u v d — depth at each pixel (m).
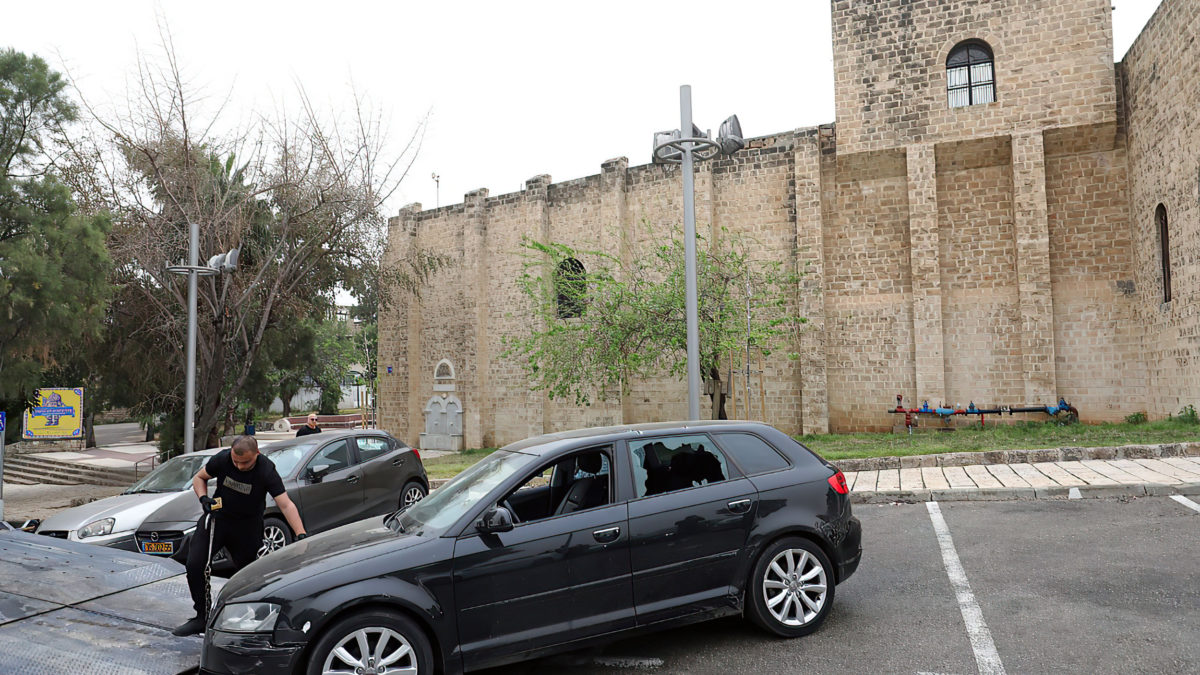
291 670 4.12
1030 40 18.56
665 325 18.14
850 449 15.27
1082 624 5.08
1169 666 4.37
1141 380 17.33
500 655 4.52
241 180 20.30
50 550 7.59
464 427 27.39
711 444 5.45
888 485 10.57
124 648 5.20
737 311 18.55
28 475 27.38
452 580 4.48
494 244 27.38
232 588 4.57
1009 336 18.67
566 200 25.44
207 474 5.92
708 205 22.02
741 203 21.92
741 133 11.40
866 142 20.03
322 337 49.44
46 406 19.22
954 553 7.07
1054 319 18.27
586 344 19.27
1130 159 17.55
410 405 28.95
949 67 19.53
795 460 5.57
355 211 20.08
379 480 10.38
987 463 11.72
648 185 23.31
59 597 6.21
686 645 5.21
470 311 27.45
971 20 19.11
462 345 27.72
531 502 5.25
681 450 5.36
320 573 4.37
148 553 8.38
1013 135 18.47
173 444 23.25
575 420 24.53
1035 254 18.11
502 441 26.78
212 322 18.70
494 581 4.56
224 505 5.84
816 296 20.19
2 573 6.75
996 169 19.06
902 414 19.44
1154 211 16.22
